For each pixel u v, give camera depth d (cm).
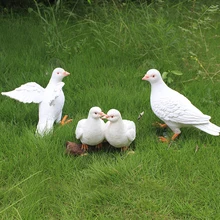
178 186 150
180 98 167
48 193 148
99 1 271
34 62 222
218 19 272
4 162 157
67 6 276
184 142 167
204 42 231
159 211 142
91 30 247
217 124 178
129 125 160
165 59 219
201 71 215
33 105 189
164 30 229
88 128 157
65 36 245
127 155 160
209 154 161
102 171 153
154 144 166
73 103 192
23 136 168
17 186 149
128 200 145
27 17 271
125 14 261
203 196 146
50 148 163
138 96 195
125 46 230
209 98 194
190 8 277
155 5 274
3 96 196
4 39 241
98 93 196
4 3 288
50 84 181
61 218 141
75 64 220
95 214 142
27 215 139
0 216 140
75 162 159
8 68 217
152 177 153
